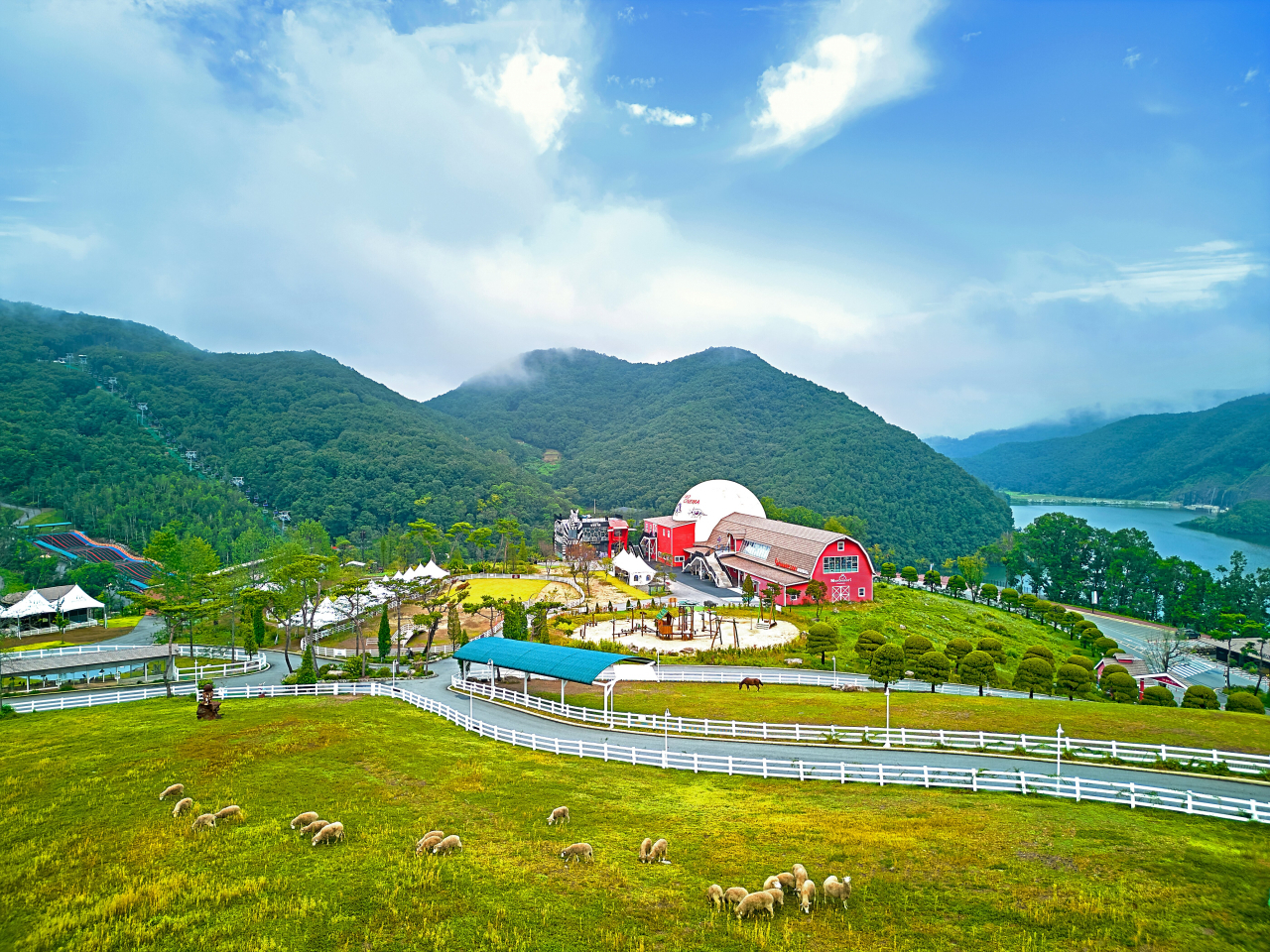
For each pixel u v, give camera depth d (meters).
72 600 88.06
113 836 25.55
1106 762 34.94
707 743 40.62
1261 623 112.75
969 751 37.59
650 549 142.62
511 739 41.09
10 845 24.89
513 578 119.81
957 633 86.12
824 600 91.81
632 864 23.66
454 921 19.78
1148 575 128.88
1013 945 18.72
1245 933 19.17
